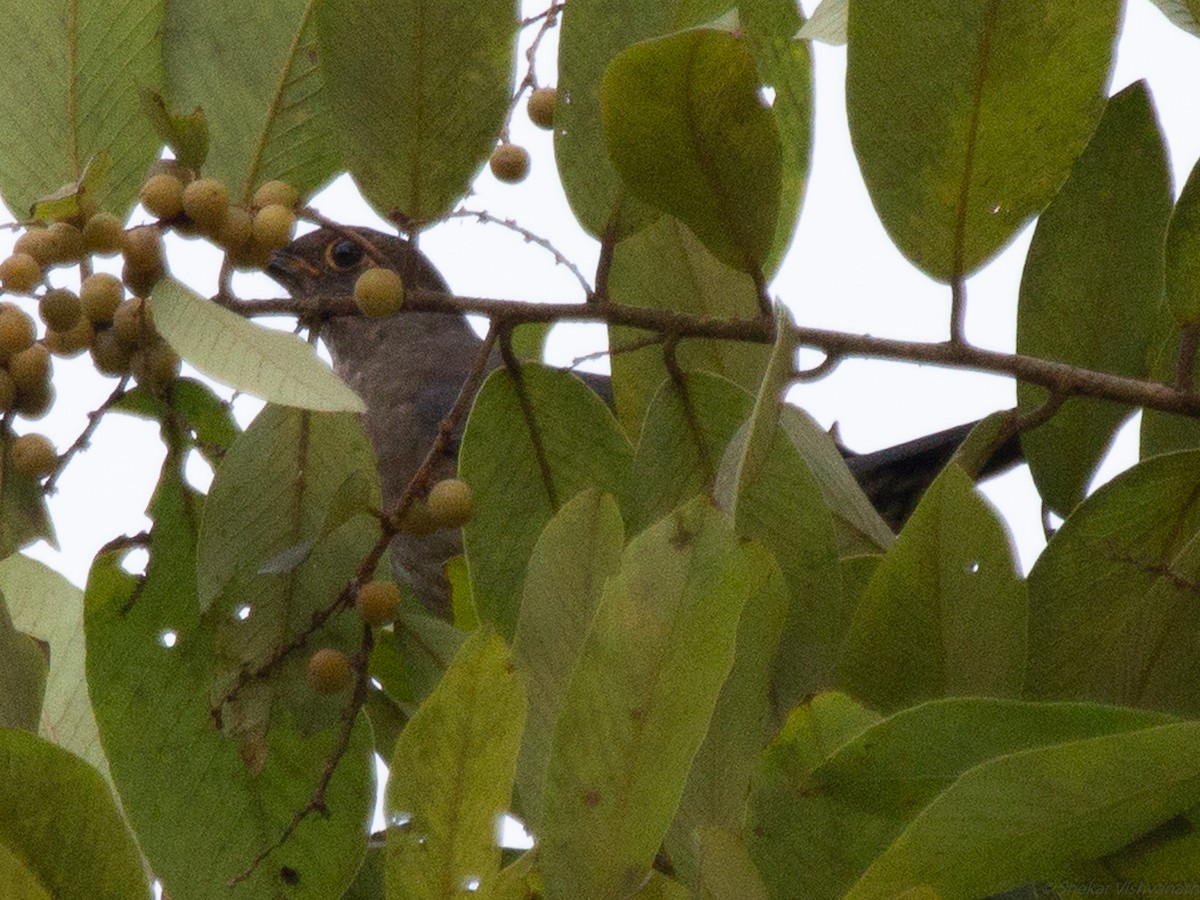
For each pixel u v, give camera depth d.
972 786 2.81
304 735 3.89
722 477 3.40
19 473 3.69
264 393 3.14
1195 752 2.78
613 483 4.11
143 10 4.31
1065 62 3.67
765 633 3.15
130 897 2.92
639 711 2.72
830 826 3.13
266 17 4.29
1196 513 3.95
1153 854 2.95
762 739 3.16
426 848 2.73
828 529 3.70
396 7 3.85
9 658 3.53
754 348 4.64
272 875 3.87
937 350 3.92
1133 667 3.94
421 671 4.11
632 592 2.77
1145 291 4.49
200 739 3.93
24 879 2.89
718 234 3.79
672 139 3.62
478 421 4.07
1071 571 3.96
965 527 3.54
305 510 3.98
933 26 3.67
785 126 4.70
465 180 3.92
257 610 3.96
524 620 3.09
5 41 4.29
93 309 3.63
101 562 3.99
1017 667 3.56
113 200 4.31
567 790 2.71
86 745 4.37
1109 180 4.48
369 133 3.90
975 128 3.74
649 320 3.92
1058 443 4.56
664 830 2.69
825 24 4.25
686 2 4.05
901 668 3.62
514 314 3.89
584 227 3.97
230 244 3.64
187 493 4.06
